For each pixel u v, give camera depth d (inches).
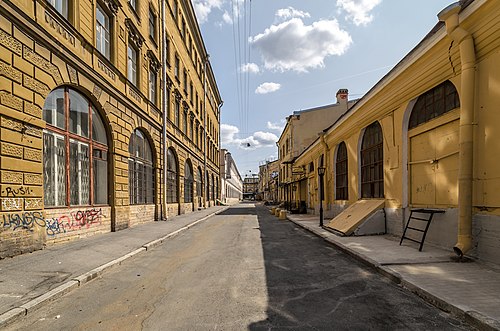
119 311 174.1
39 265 257.3
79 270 251.1
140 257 326.3
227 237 466.3
